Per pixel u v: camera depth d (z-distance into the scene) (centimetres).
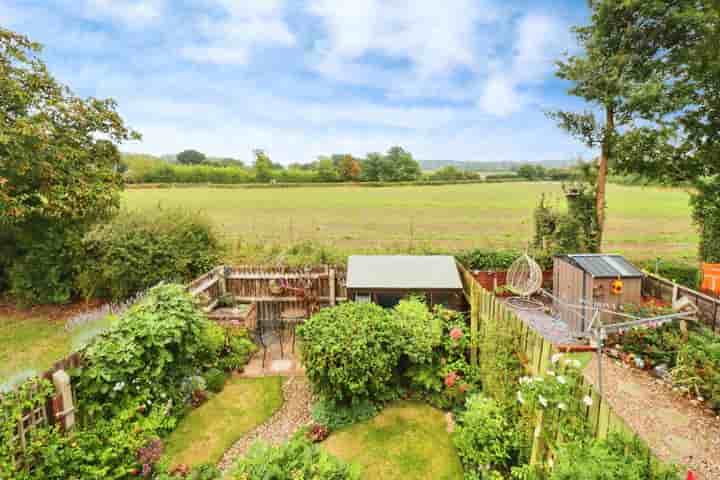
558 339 702
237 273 865
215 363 642
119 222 966
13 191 922
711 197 880
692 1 852
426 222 2150
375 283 711
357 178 5362
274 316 872
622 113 957
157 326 503
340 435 493
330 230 1855
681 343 511
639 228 1908
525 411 392
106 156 1137
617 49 951
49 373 410
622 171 1023
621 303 684
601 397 299
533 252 1052
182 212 1078
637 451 248
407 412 539
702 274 830
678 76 893
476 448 417
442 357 586
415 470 429
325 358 512
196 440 480
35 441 362
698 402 443
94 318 694
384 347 552
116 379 458
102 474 374
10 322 861
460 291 699
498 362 463
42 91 993
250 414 538
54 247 944
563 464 258
